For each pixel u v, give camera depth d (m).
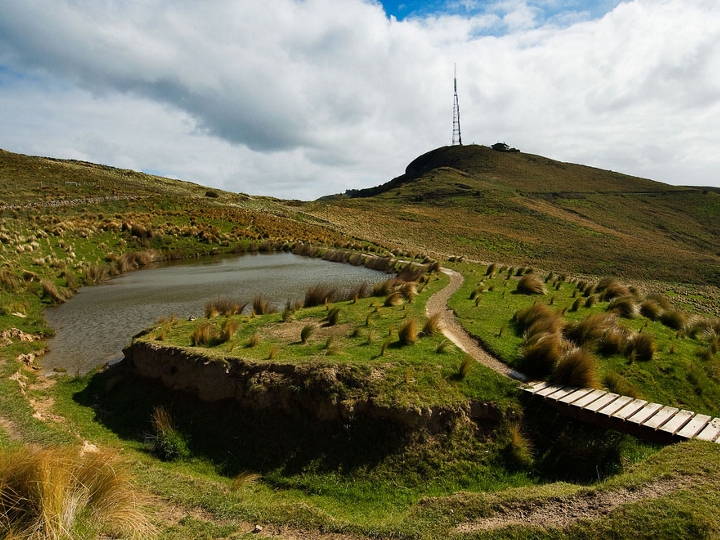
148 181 84.75
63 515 4.96
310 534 6.29
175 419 10.36
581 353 10.55
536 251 62.69
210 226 47.97
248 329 14.12
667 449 7.54
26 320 17.73
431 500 6.87
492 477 8.28
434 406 9.06
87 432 9.96
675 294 38.31
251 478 8.41
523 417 9.31
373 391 9.28
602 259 58.94
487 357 11.62
